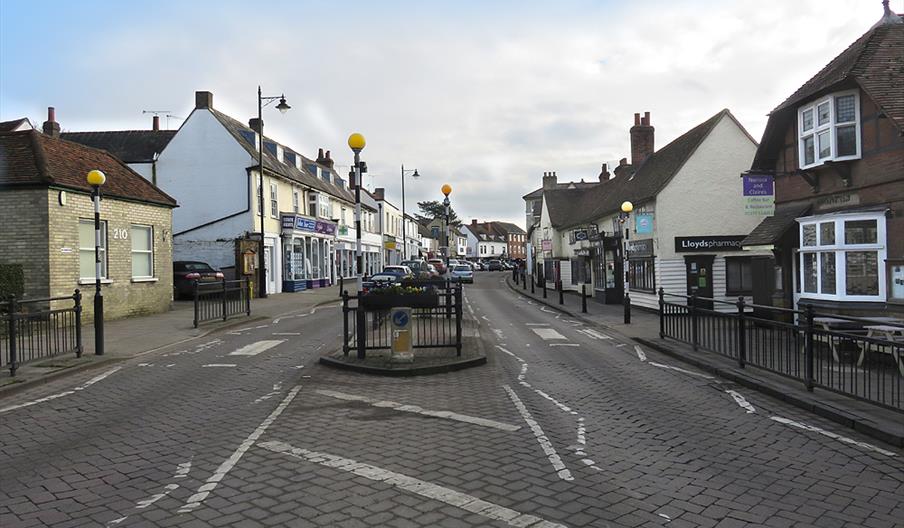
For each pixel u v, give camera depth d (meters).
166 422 7.19
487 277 64.06
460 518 4.39
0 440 6.50
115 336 14.92
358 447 6.13
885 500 4.78
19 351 10.26
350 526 4.25
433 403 8.20
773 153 15.87
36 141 17.42
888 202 11.63
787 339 9.17
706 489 5.01
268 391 8.95
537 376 10.33
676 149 24.33
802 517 4.45
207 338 15.20
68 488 5.03
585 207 36.56
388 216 63.50
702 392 9.01
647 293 23.19
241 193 30.09
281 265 33.03
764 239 14.85
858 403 7.65
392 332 10.88
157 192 21.62
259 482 5.12
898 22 13.88
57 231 16.56
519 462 5.67
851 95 12.59
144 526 4.27
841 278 12.37
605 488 5.02
